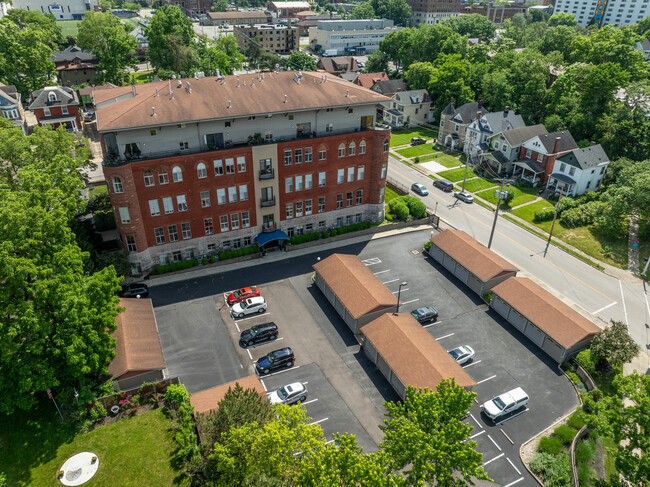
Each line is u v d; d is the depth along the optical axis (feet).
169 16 463.83
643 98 303.27
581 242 222.89
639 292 189.06
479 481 114.11
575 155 260.21
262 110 181.06
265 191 197.88
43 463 113.09
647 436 94.27
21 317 108.58
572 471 114.62
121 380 132.57
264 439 90.22
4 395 112.16
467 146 328.49
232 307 168.35
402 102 388.37
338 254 187.83
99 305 126.93
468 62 392.27
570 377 144.77
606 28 433.89
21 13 605.31
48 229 120.78
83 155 210.59
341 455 81.51
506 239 226.17
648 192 206.80
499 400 132.57
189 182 180.96
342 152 205.87
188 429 115.65
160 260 191.72
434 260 205.77
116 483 109.09
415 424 90.02
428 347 143.64
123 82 427.74
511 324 168.45
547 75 354.33
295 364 148.36
